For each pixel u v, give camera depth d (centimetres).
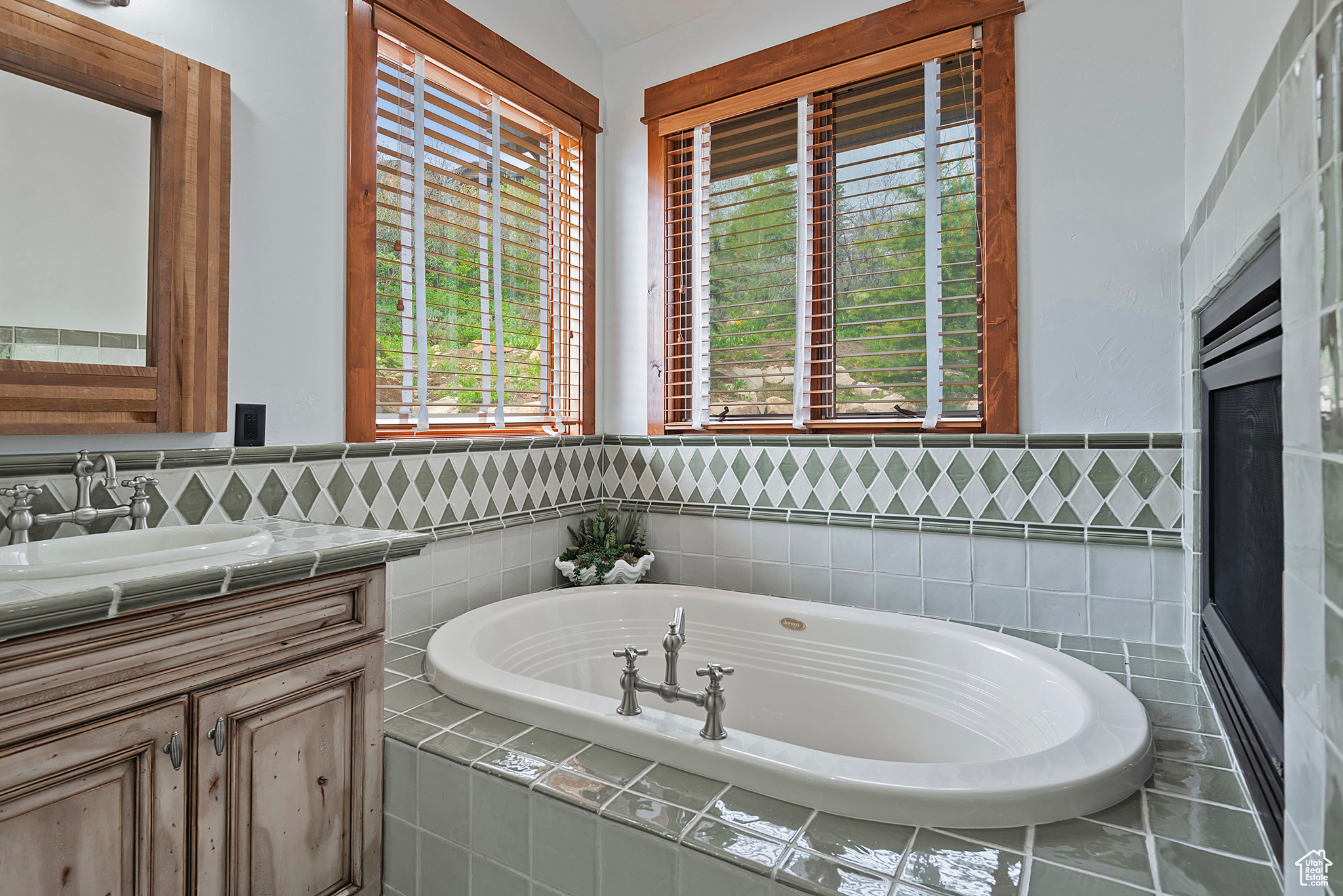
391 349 209
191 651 109
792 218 250
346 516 191
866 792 109
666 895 106
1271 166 90
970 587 217
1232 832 104
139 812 103
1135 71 193
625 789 119
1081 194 200
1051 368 205
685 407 280
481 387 238
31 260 132
